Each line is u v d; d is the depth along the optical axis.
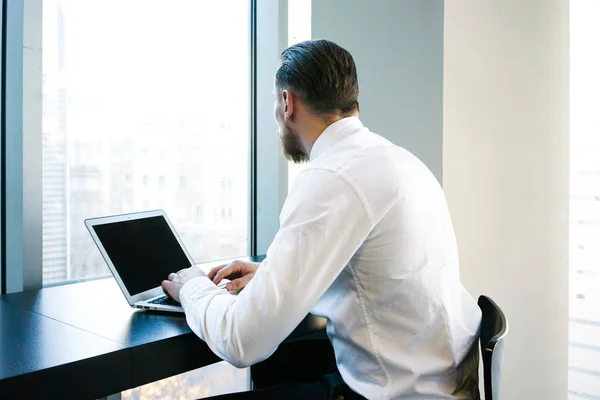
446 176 1.92
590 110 2.34
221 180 2.41
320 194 1.10
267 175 2.51
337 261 1.08
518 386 2.29
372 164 1.13
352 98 1.26
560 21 2.47
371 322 1.15
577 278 2.43
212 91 2.35
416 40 1.96
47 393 1.01
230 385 2.42
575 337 2.43
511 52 2.21
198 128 2.30
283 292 1.05
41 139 1.71
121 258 1.45
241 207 2.52
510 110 2.23
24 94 1.65
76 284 1.73
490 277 2.15
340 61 1.24
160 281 1.53
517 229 2.29
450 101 1.92
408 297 1.12
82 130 1.90
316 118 1.25
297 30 2.50
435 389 1.14
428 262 1.13
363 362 1.17
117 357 1.11
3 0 1.67
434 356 1.15
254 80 2.52
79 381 1.06
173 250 1.63
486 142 2.11
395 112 2.04
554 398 2.52
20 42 1.64
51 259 1.83
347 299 1.17
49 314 1.38
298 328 1.38
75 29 1.85
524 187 2.31
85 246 1.93
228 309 1.12
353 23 2.16
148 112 2.11
